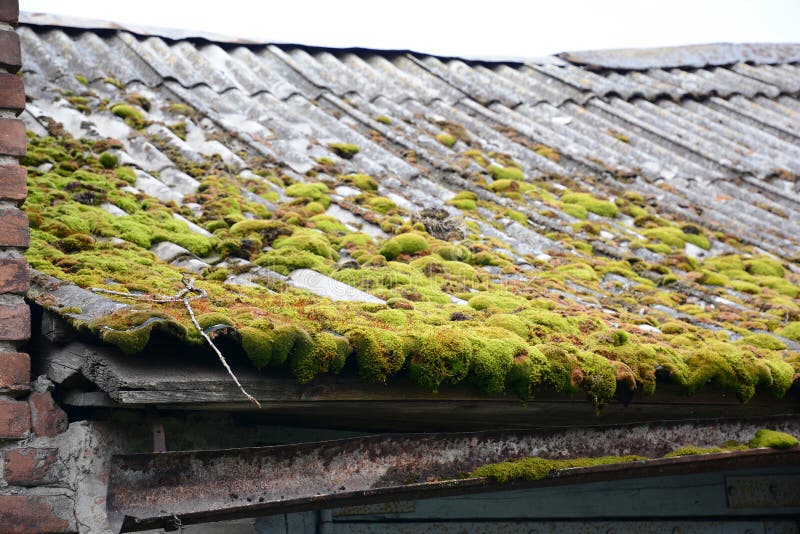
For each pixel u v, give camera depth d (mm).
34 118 5445
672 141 8102
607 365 3369
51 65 6320
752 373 3701
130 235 4035
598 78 9227
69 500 2838
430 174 6324
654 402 3680
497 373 3100
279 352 2701
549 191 6621
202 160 5559
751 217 6977
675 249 6070
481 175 6477
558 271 5070
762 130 9055
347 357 2875
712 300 5219
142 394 2594
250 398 2635
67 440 2877
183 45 7461
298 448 2895
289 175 5684
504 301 4023
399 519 4082
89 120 5707
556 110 8375
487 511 4238
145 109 6184
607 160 7496
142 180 5031
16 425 2791
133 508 2600
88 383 2850
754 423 3912
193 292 3158
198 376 2709
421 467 3121
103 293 2969
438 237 5105
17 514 2750
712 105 9453
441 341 3021
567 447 3471
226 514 2771
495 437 3314
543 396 3350
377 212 5312
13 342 2828
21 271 2842
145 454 2648
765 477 4801
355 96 7574
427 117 7469
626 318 4387
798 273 6148
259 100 6980
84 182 4621
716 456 3658
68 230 3836
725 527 4742
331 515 3959
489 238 5324
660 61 9906
